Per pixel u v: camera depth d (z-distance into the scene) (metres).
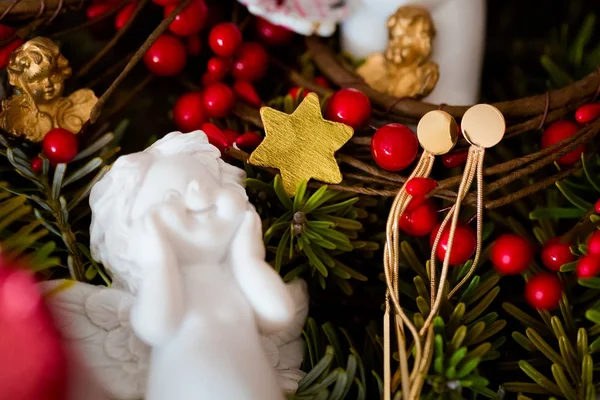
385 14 0.31
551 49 0.34
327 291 0.29
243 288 0.25
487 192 0.27
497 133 0.26
